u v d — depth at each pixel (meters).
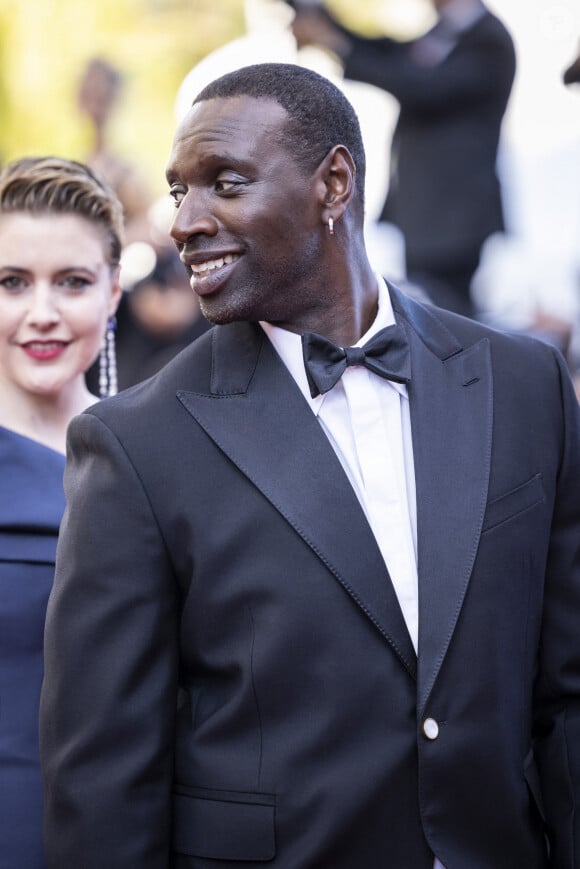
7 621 7.88
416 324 7.50
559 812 7.25
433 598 6.75
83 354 8.58
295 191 6.93
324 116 7.08
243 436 6.92
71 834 6.78
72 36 18.89
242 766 6.71
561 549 7.32
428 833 6.65
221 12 18.66
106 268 8.70
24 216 8.39
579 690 7.26
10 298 8.45
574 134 16.50
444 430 7.07
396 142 14.98
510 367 7.39
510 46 14.64
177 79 18.62
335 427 7.11
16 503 8.12
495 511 6.97
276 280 6.98
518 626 6.96
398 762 6.64
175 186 7.06
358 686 6.66
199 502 6.86
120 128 18.41
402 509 6.98
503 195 15.28
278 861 6.61
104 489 6.92
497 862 6.80
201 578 6.80
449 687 6.73
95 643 6.84
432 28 14.59
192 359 7.28
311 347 7.02
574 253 16.20
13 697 7.83
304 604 6.69
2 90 18.89
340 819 6.57
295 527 6.72
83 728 6.82
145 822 6.79
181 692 7.35
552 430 7.35
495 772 6.77
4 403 8.58
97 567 6.87
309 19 14.45
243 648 6.76
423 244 14.88
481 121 14.73
